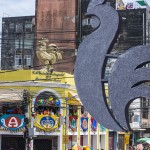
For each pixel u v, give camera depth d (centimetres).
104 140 6319
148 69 1927
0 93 5138
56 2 7969
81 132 5641
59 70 7631
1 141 5159
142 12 8044
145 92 1923
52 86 5181
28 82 5069
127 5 8462
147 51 1930
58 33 7906
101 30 2003
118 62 1966
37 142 5203
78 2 7900
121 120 1950
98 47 2005
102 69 2003
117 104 1955
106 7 2005
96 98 1998
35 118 5031
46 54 5256
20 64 8512
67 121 5091
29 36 8594
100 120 1988
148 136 8338
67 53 7681
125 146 7038
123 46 7912
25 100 4947
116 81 1959
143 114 8181
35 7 8069
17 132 5050
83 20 7969
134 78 1939
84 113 5728
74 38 7831
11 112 5131
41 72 5159
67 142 5012
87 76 2016
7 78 5159
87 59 2019
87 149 5041
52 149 5212
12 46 8619
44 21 7975
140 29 8012
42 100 5100
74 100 5359
